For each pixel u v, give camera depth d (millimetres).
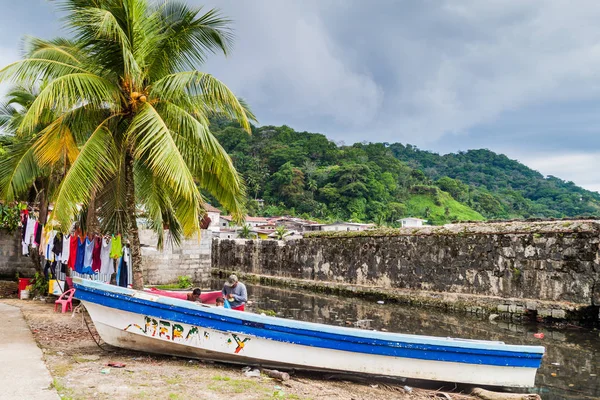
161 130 7922
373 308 16625
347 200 97875
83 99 8156
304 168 106312
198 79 8438
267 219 77688
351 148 128375
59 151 8812
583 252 13211
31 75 8094
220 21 8969
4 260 16812
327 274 23109
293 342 6957
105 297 6973
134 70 7953
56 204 7773
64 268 13344
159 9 8930
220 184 9977
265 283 27750
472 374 7176
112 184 11102
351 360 7074
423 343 7082
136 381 5746
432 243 17703
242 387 5918
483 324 13219
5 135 15102
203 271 24750
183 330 6922
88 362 6574
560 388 7387
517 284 14711
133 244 9359
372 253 20422
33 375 5637
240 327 6930
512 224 15531
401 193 115062
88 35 8211
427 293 17375
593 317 12797
